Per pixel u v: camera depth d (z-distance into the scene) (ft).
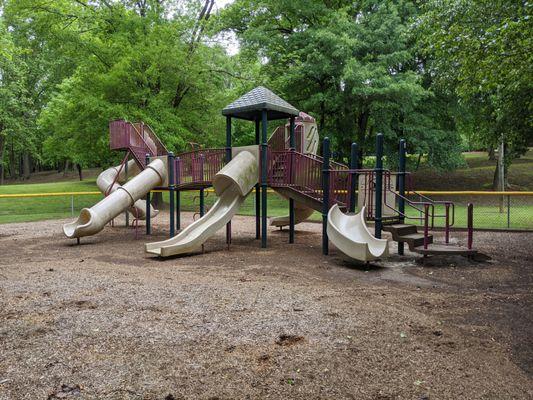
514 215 57.16
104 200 37.37
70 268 25.31
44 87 136.56
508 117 36.22
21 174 192.34
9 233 44.55
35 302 17.42
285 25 81.92
